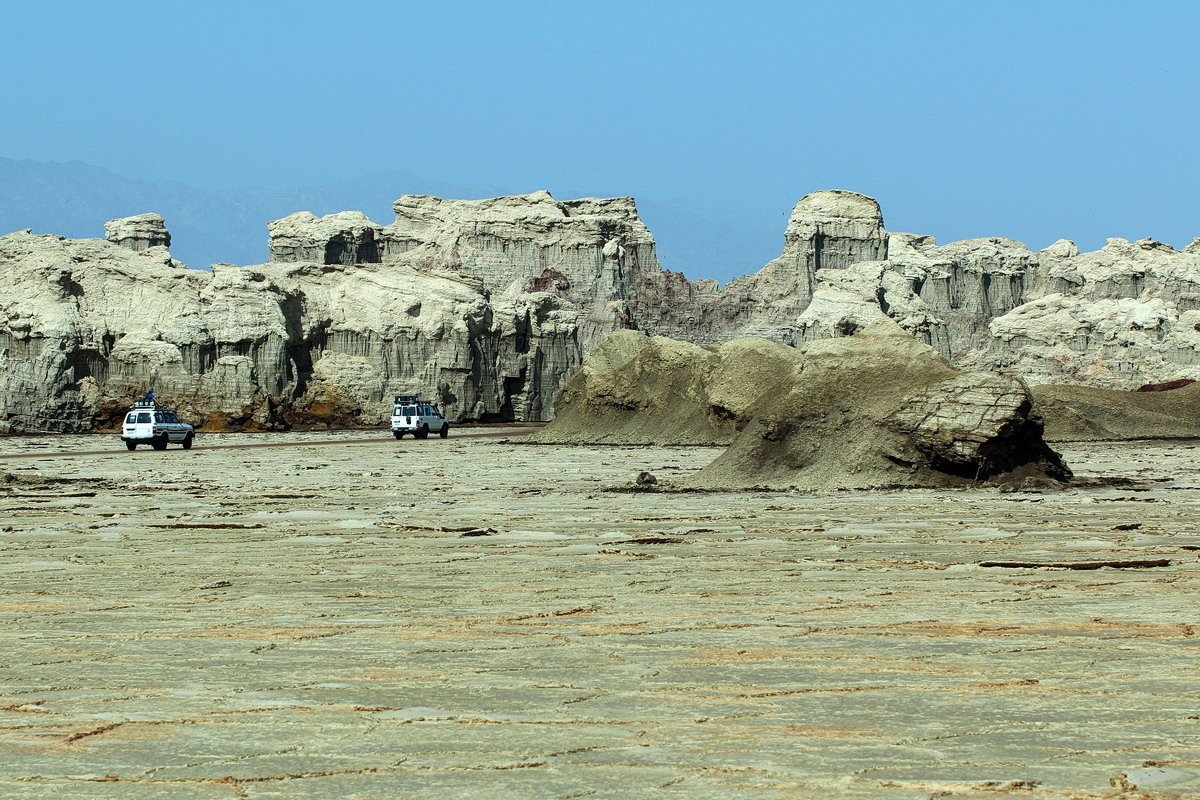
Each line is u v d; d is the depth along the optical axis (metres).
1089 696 26.83
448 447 175.75
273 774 21.72
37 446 185.88
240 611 39.34
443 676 29.39
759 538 59.03
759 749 22.98
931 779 21.11
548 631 35.28
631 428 186.75
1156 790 20.45
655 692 27.56
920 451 88.69
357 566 50.53
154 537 62.12
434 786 21.00
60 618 38.25
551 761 22.34
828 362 96.12
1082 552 53.00
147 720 25.44
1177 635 33.56
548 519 69.81
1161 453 152.50
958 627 35.16
